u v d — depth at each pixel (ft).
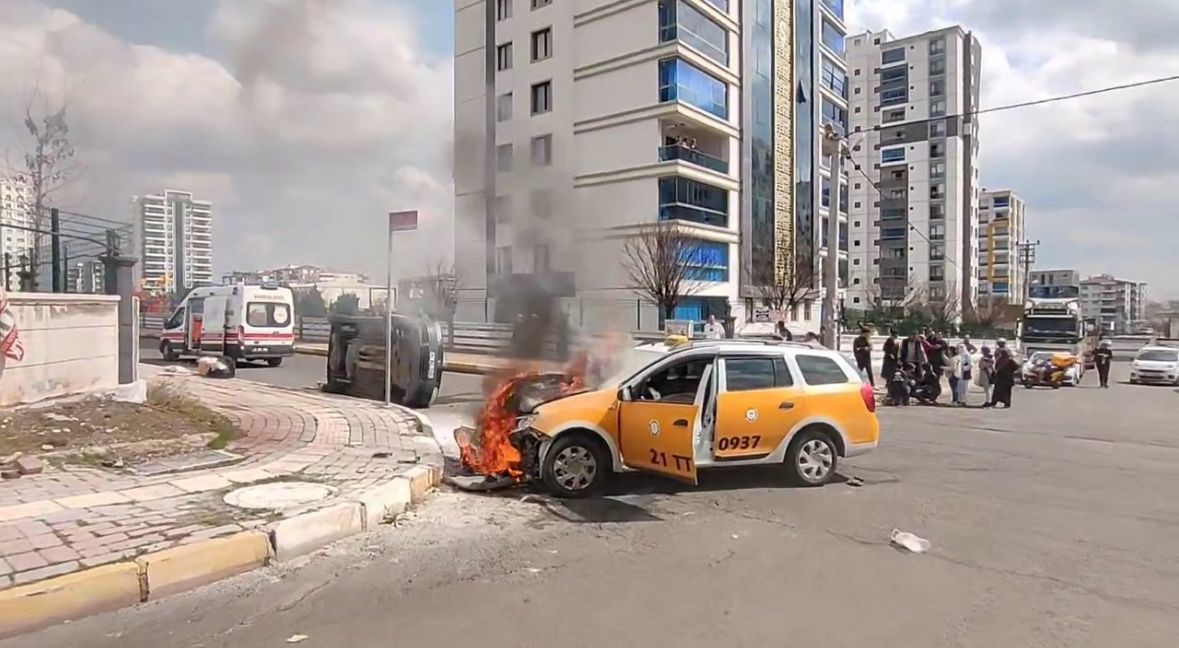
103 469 22.26
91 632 12.71
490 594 14.52
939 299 202.59
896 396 59.16
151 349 94.07
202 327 73.97
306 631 12.70
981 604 14.12
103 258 33.45
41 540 15.57
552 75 112.06
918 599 14.38
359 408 37.47
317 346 101.24
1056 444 35.60
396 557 16.85
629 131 106.42
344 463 24.06
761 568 16.26
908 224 260.01
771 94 127.95
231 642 12.27
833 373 25.61
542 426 23.17
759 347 25.17
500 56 116.88
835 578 15.61
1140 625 13.11
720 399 23.89
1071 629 12.92
